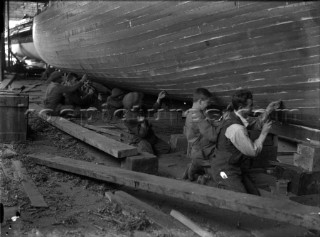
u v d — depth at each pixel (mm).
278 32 3832
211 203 3068
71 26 6812
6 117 5270
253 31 3961
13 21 19672
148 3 4648
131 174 3732
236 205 2951
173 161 5090
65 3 6723
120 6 5098
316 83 4074
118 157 4219
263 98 4707
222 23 4094
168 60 5137
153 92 6562
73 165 4086
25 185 3748
